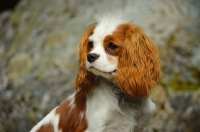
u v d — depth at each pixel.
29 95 8.77
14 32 10.61
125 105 5.83
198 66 8.45
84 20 9.64
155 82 5.79
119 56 5.62
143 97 5.84
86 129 5.75
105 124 5.75
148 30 8.73
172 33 8.66
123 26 5.72
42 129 6.32
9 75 9.20
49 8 10.58
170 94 8.20
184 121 8.16
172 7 9.80
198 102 8.18
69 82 8.58
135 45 5.63
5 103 8.98
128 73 5.59
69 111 6.02
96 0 10.12
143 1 9.77
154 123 8.09
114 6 9.74
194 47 8.58
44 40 9.60
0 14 11.53
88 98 5.83
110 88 5.77
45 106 8.58
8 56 9.79
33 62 9.19
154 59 5.73
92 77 5.79
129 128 5.89
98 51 5.57
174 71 8.37
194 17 9.71
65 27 9.71
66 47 9.14
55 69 8.81
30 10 10.98
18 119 8.80
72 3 10.35
